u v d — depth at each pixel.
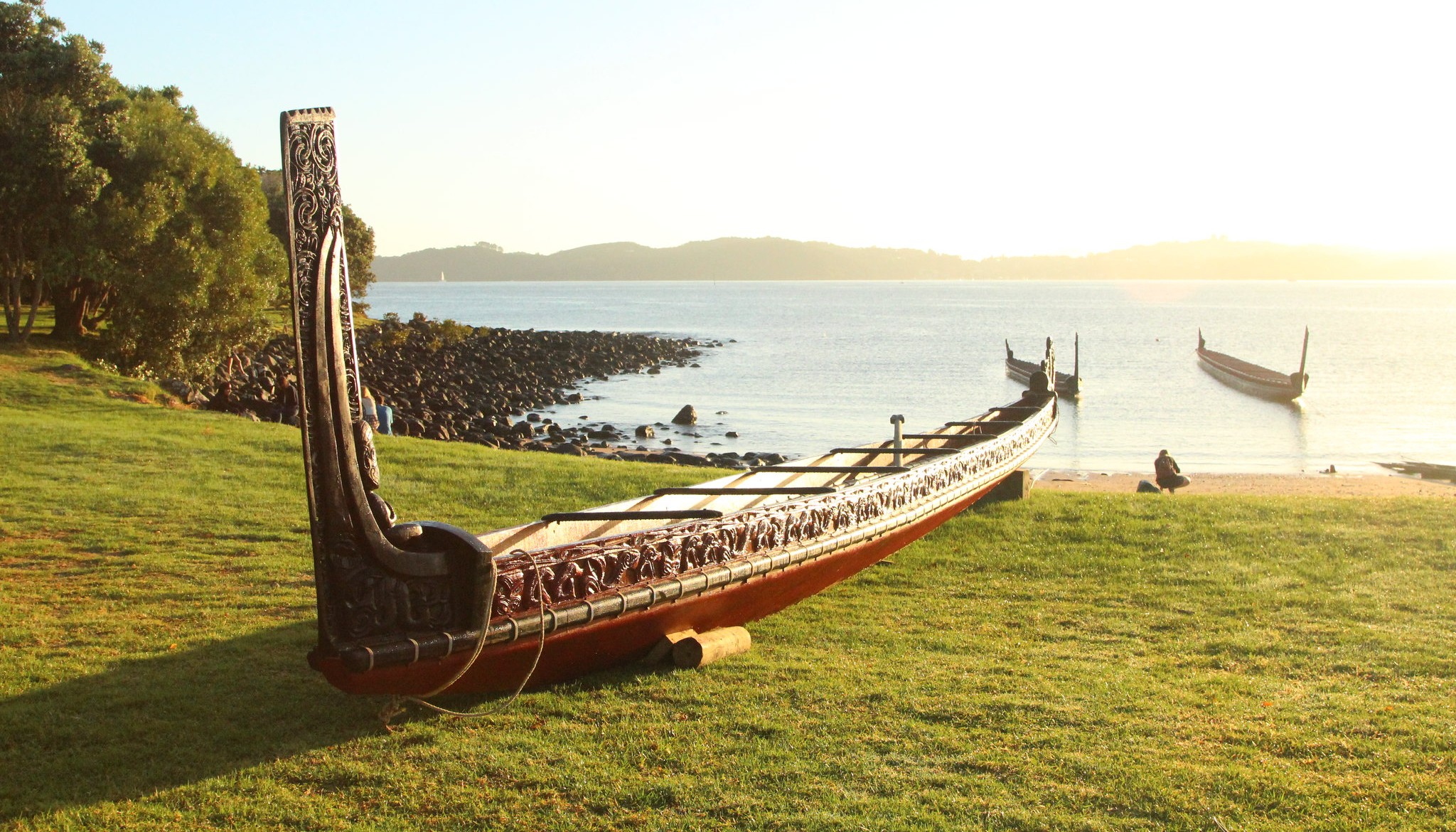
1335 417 39.56
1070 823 4.16
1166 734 5.05
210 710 5.48
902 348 78.06
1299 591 7.77
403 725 5.28
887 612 7.41
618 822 4.26
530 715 5.41
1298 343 81.56
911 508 8.29
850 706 5.48
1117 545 9.33
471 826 4.25
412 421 29.81
